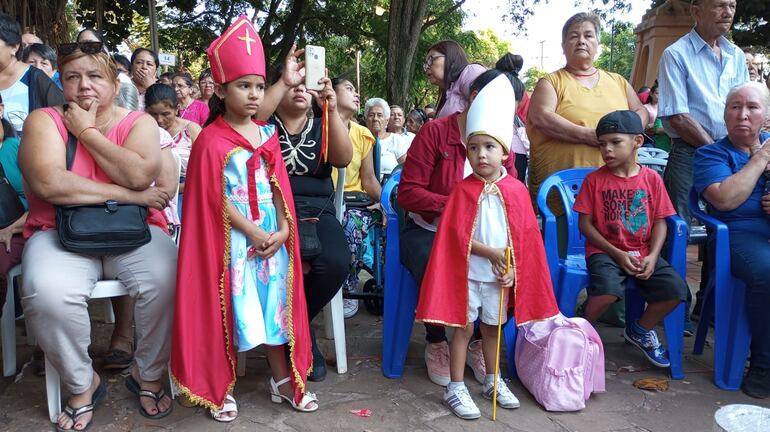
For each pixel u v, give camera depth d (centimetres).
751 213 312
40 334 229
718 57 385
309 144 297
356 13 1834
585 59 366
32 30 959
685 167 388
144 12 1443
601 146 317
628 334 334
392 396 283
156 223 273
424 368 319
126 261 246
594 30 364
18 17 930
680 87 381
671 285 299
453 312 259
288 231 257
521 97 291
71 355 234
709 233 339
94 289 246
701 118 381
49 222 247
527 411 272
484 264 263
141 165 245
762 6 1043
